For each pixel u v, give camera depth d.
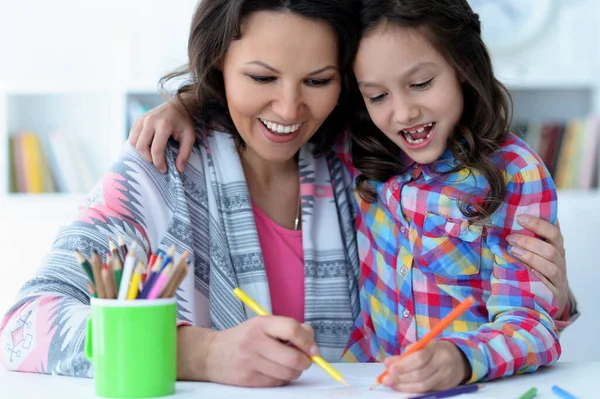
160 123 1.37
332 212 1.49
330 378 1.07
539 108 3.02
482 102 1.36
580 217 2.75
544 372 1.14
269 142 1.35
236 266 1.39
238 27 1.28
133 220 1.30
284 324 0.99
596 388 1.01
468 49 1.34
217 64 1.37
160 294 0.95
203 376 1.03
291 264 1.46
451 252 1.36
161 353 0.94
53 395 0.95
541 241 1.27
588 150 2.83
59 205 2.87
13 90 2.87
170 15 3.00
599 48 2.91
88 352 0.97
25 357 1.09
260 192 1.50
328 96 1.34
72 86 2.86
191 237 1.34
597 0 2.93
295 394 0.95
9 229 2.85
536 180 1.32
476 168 1.34
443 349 1.01
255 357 0.99
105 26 3.04
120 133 2.83
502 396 0.96
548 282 1.26
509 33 2.94
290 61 1.27
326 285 1.44
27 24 3.05
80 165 2.96
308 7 1.26
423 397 0.94
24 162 2.92
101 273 0.95
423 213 1.39
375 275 1.45
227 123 1.46
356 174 1.50
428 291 1.38
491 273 1.36
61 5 3.04
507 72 2.80
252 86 1.30
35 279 1.17
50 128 3.06
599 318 2.75
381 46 1.29
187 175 1.40
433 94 1.31
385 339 1.42
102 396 0.94
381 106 1.35
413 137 1.36
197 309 1.37
